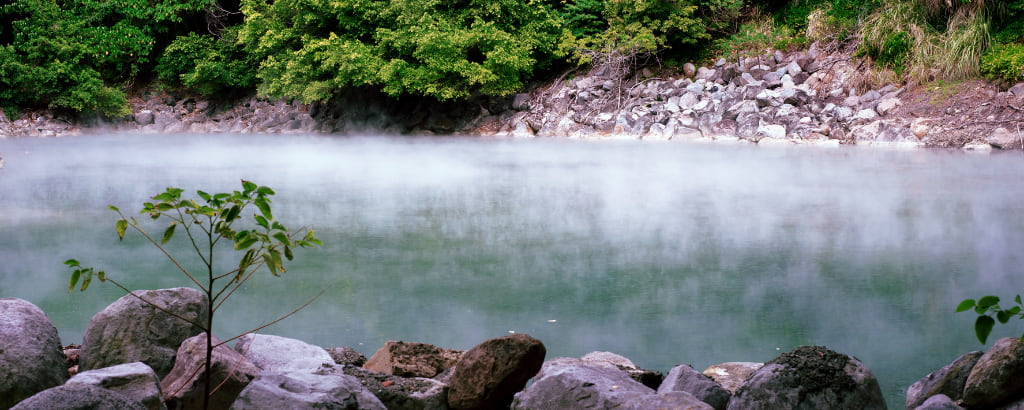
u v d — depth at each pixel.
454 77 19.33
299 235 6.00
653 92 18.45
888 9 17.08
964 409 2.37
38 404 1.87
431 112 20.28
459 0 20.28
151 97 24.61
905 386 2.86
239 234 2.03
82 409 1.90
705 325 3.70
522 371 2.47
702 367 3.11
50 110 22.09
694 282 4.56
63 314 3.85
